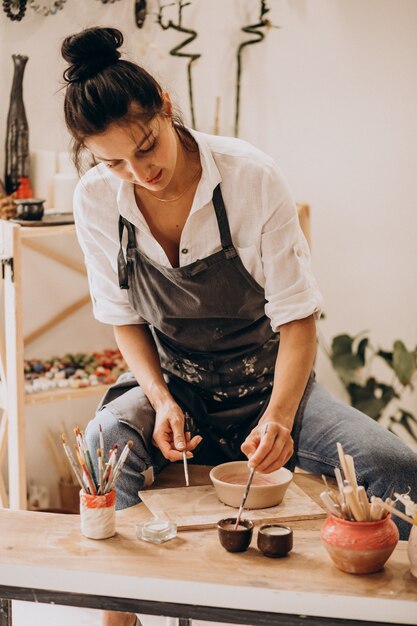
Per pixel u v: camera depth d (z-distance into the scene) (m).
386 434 2.10
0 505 3.10
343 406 2.21
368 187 3.67
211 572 1.60
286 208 2.08
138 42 3.33
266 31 3.45
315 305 2.08
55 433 3.47
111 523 1.75
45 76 3.24
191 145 2.08
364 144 3.63
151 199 2.10
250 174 2.05
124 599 1.59
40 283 3.39
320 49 3.53
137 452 2.09
